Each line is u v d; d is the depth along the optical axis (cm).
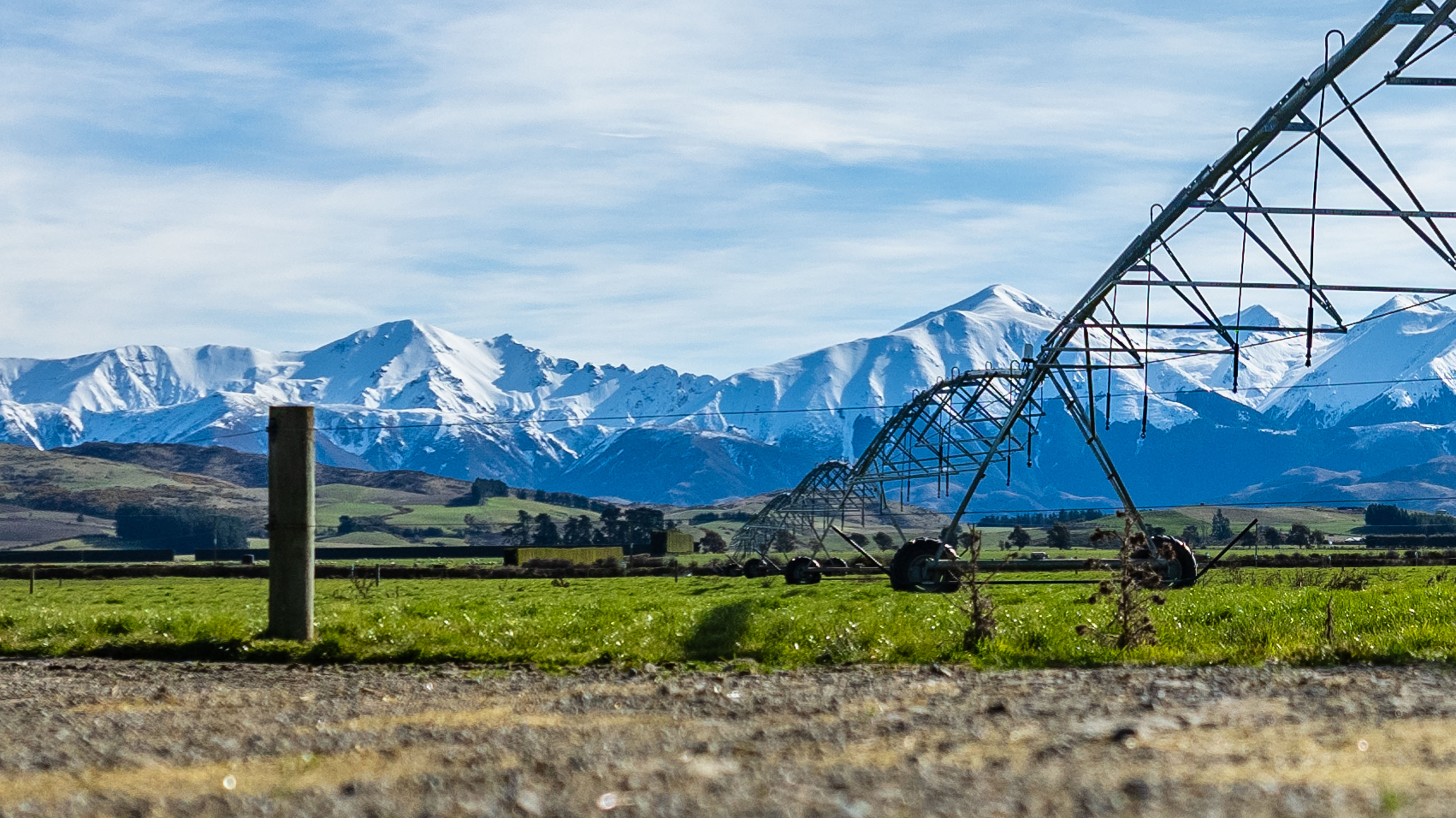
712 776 1074
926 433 6681
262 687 1866
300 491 2547
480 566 15225
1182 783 979
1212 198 3238
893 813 911
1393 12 2441
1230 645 2302
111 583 12425
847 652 2192
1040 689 1655
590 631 2742
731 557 12144
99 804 1012
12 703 1702
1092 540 2394
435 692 1778
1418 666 1872
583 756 1195
